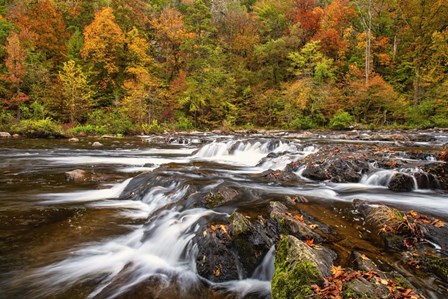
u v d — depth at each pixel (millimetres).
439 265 3502
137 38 36250
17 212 6098
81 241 4793
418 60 30578
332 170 8258
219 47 37438
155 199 6676
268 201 5840
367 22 41125
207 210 5402
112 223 5527
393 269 3484
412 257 3734
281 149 13727
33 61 31719
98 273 3918
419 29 32375
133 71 33781
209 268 3887
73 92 29406
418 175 7297
